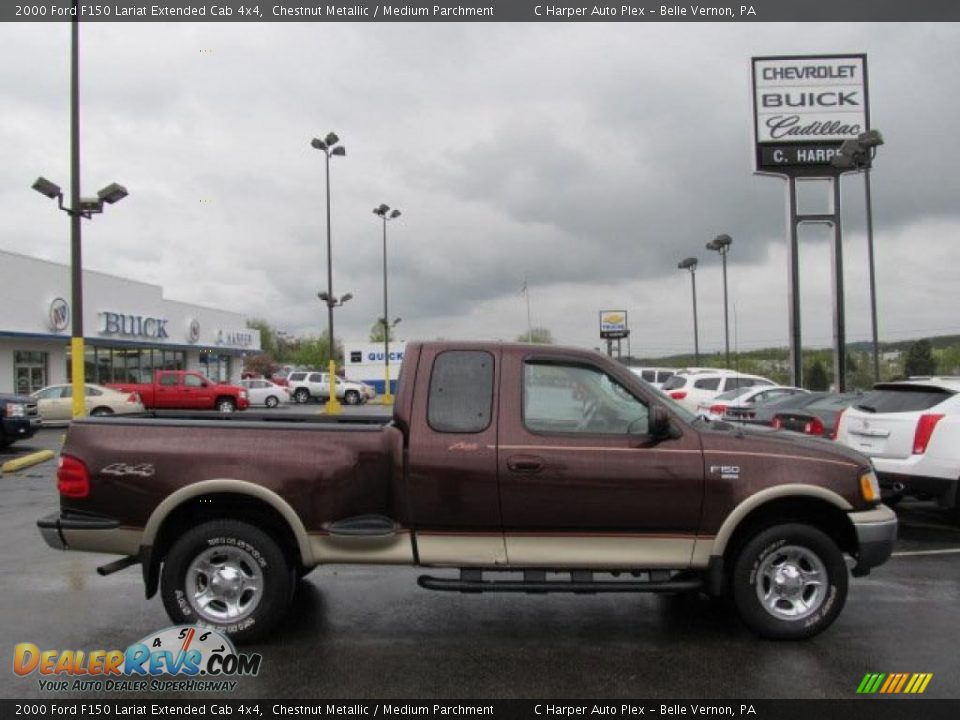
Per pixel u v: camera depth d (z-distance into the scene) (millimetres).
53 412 23641
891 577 6402
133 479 4746
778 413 10461
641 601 5801
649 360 57969
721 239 34406
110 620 5297
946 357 36438
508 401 4828
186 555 4734
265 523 5008
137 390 29781
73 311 17562
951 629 5086
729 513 4707
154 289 38094
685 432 4809
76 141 17422
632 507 4695
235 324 49250
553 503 4691
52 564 6953
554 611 5531
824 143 25172
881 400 8430
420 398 4848
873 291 23469
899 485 7812
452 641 4883
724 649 4723
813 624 4785
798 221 25125
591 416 4875
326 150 33000
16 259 27469
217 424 4867
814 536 4793
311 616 5387
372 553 4766
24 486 11930
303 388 45156
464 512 4711
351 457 4789
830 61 25203
